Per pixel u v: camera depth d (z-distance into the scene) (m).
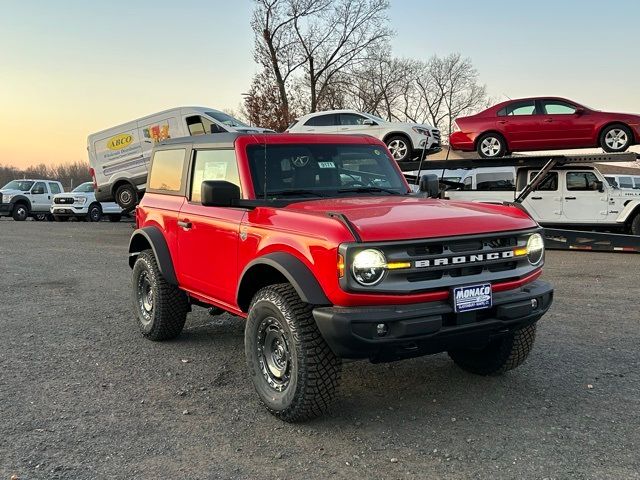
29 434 3.93
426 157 15.64
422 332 3.64
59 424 4.09
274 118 36.78
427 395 4.62
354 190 5.05
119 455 3.64
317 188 4.96
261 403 4.49
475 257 3.89
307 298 3.78
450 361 5.45
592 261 12.30
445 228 3.88
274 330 4.20
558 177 15.12
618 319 7.03
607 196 14.78
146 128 16.47
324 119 15.68
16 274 10.69
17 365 5.39
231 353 5.79
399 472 3.41
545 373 5.10
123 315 7.42
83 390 4.76
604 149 13.16
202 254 5.19
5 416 4.23
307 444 3.79
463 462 3.52
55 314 7.47
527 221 4.32
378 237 3.65
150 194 6.36
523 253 4.16
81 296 8.67
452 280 3.85
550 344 5.96
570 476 3.33
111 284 9.70
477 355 5.00
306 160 5.05
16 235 18.42
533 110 13.60
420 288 3.73
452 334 3.79
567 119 13.26
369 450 3.70
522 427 4.00
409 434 3.92
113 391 4.75
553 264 11.90
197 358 5.63
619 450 3.65
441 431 3.96
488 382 4.89
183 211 5.53
